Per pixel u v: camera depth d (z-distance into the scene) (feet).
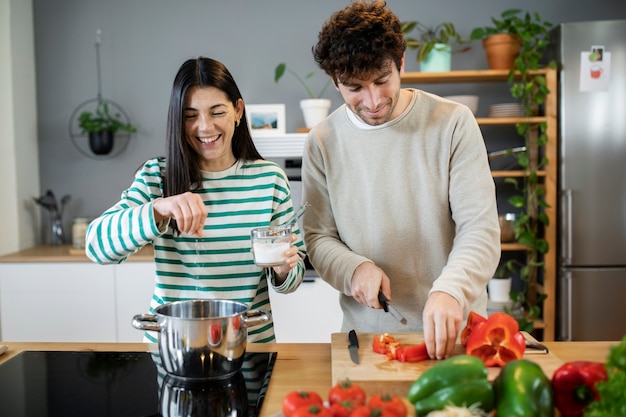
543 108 11.09
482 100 11.78
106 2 11.94
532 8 11.71
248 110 11.32
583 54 10.40
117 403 3.56
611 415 2.56
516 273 11.75
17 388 3.82
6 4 10.96
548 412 2.86
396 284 4.98
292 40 11.91
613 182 10.49
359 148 5.02
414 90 5.08
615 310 10.59
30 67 11.87
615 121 10.44
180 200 4.15
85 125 11.52
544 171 10.74
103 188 12.26
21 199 11.44
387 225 4.95
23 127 11.55
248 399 3.55
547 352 3.99
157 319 3.70
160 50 12.00
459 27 11.78
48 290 10.39
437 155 4.86
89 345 4.79
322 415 2.60
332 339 4.41
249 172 5.09
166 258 4.98
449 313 3.87
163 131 12.12
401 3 11.80
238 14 11.92
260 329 5.05
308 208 5.28
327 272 4.84
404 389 3.56
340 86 4.48
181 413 3.36
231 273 4.99
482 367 2.97
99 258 4.50
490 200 4.69
